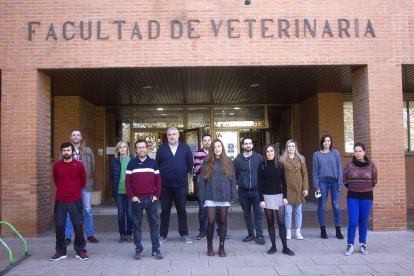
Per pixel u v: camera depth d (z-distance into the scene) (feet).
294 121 50.96
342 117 43.52
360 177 23.80
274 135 51.24
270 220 24.26
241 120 51.37
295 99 48.39
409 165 44.27
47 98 31.81
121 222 27.32
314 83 38.75
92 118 48.91
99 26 29.96
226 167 23.54
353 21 30.68
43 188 30.83
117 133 50.96
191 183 48.42
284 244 23.95
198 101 49.01
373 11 30.81
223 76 34.96
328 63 30.37
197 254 24.11
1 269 21.18
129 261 22.74
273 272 20.58
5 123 29.66
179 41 30.09
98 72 32.17
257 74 34.24
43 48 29.81
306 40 30.40
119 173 27.17
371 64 30.58
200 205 27.84
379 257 23.18
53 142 43.06
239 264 22.02
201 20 30.22
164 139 51.16
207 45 30.14
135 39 30.01
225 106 51.37
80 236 23.29
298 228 27.99
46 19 29.94
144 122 51.24
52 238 28.94
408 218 36.42
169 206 26.99
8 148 29.50
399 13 30.86
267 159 24.21
